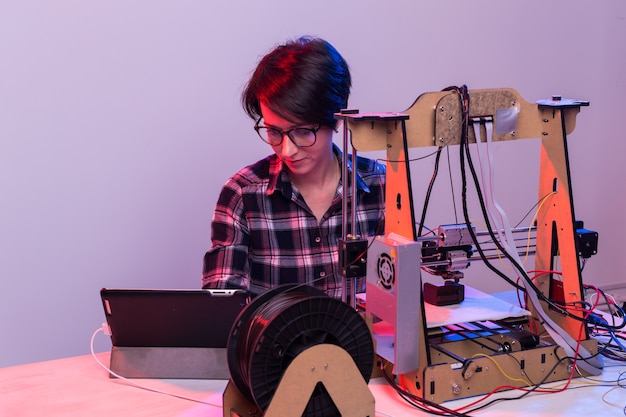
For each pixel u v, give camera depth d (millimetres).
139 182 3141
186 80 3135
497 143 3754
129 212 3148
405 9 3473
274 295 1454
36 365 1830
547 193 1846
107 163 3074
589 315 1925
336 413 1402
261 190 2184
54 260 3061
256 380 1347
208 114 3203
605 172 4102
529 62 3799
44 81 2924
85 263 3113
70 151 3010
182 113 3156
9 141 2916
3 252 2979
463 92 1671
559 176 1807
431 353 1671
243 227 2195
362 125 1611
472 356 1664
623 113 4070
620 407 1579
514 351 1687
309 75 1816
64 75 2947
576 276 1787
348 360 1384
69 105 2975
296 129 1874
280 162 2189
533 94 3850
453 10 3576
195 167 3227
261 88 1849
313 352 1353
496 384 1651
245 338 1393
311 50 1861
